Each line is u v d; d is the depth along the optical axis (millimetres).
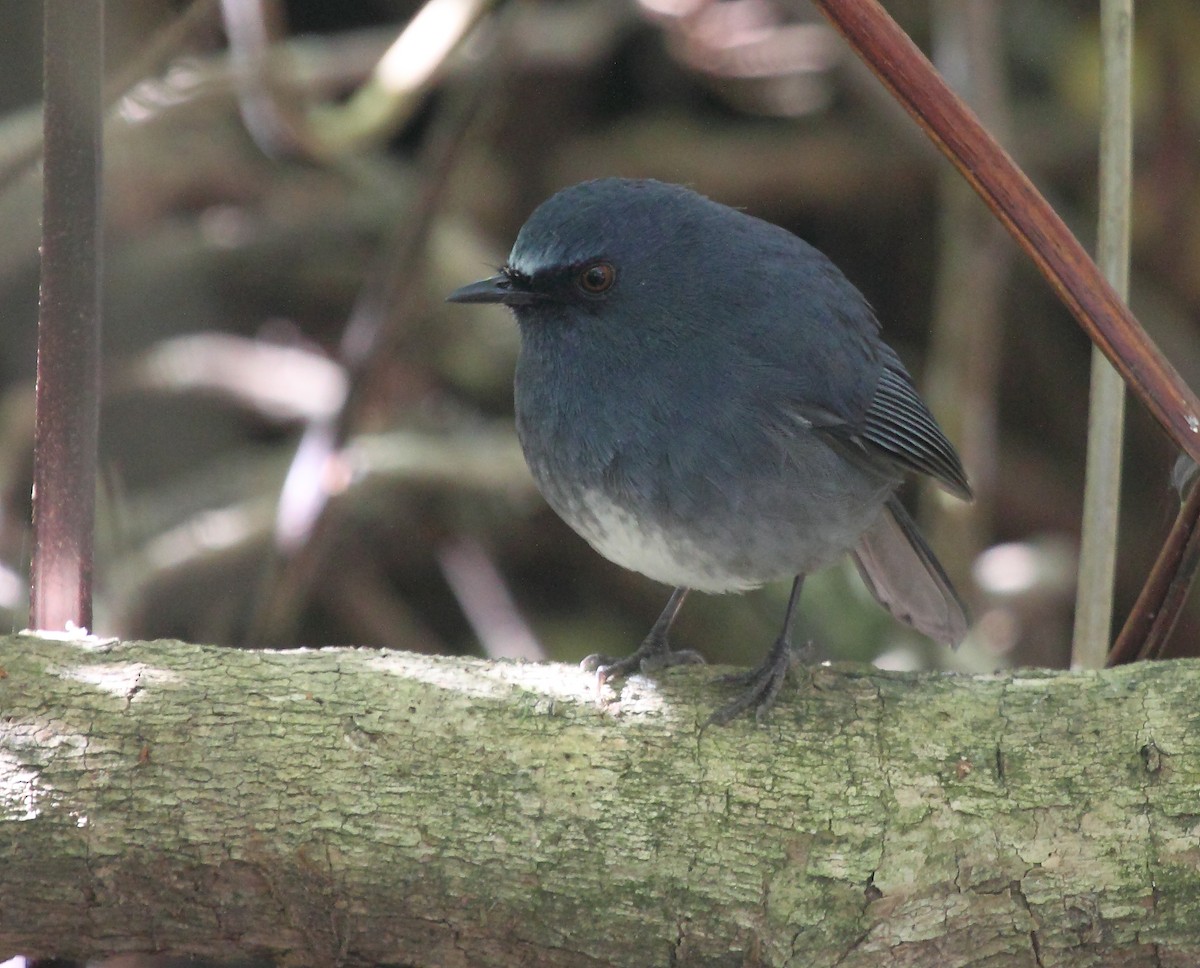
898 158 15438
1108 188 7195
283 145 12875
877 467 9375
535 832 6582
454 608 15234
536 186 15742
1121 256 7199
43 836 6242
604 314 8562
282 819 6406
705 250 8656
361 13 16750
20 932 6367
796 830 6742
